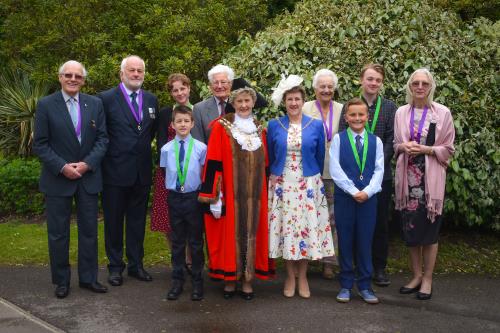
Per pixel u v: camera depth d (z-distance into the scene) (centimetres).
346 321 431
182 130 478
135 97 514
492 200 576
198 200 468
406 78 578
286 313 448
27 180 785
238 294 491
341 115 513
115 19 834
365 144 464
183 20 801
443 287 510
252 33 938
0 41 1035
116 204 514
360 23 610
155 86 800
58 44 891
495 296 488
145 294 493
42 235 685
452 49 593
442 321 432
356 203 466
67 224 489
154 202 543
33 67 994
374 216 470
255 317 439
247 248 469
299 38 612
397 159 485
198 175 479
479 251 610
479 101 581
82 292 498
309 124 479
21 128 924
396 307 461
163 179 538
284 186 476
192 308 460
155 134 576
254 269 475
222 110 514
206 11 814
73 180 482
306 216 472
